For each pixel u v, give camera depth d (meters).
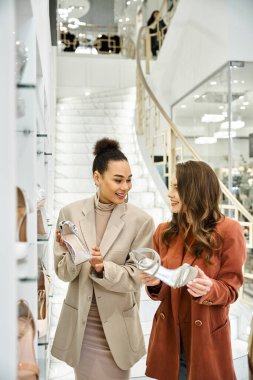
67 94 8.43
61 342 1.67
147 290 1.55
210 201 1.45
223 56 4.98
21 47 1.04
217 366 1.42
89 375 1.61
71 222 1.58
